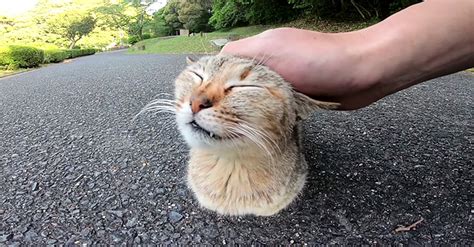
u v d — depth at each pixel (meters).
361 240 0.25
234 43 0.29
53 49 2.98
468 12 0.24
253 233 0.27
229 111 0.24
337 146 0.43
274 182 0.27
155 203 0.32
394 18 0.26
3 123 0.67
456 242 0.25
